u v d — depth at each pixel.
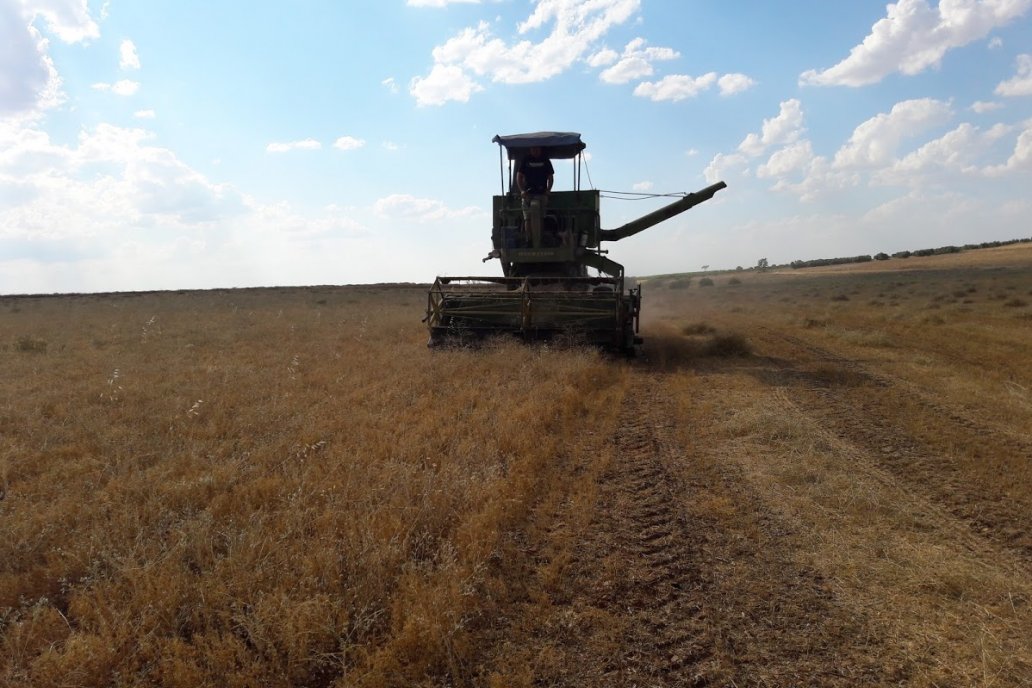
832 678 3.50
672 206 18.31
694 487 6.47
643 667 3.65
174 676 3.35
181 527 4.95
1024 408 9.44
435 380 11.41
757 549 5.09
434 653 3.64
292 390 10.58
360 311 30.83
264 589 4.10
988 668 3.52
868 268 85.62
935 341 17.48
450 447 7.28
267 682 3.38
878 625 4.00
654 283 77.50
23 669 3.41
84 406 9.48
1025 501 5.91
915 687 3.41
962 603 4.23
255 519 5.12
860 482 6.49
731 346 16.38
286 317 27.38
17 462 6.68
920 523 5.49
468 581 4.34
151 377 11.86
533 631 3.99
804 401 10.34
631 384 12.10
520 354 13.70
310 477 6.15
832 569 4.73
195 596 4.07
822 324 23.64
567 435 8.27
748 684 3.47
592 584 4.58
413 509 5.31
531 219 16.86
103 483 6.23
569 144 16.78
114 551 4.52
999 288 37.16
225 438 7.83
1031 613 4.09
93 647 3.50
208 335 19.73
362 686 3.35
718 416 9.45
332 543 4.64
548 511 5.76
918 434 8.21
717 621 4.09
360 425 8.24
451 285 17.05
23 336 19.42
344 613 3.83
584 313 15.35
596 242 17.64
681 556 4.99
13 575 4.38
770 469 7.00
